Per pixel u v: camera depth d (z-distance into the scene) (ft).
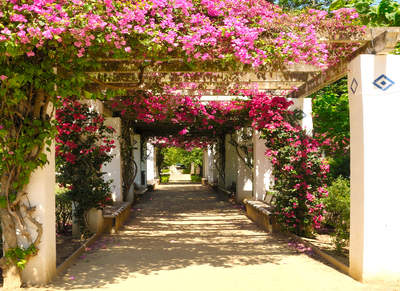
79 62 11.59
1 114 11.33
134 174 37.35
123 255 16.17
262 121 20.79
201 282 12.36
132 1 10.71
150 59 12.98
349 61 13.83
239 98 25.67
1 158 11.44
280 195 19.38
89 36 10.14
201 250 17.20
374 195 12.10
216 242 19.02
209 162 61.67
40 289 11.59
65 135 18.62
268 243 18.67
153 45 11.23
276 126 19.95
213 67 14.74
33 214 12.10
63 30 9.56
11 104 11.22
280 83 21.48
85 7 9.70
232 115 28.55
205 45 12.16
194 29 11.55
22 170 11.80
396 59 12.28
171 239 19.77
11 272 11.68
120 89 14.39
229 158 43.96
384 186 12.12
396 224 12.09
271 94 22.67
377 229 12.07
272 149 20.39
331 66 15.74
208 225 24.31
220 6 11.90
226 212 30.55
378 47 12.20
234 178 44.06
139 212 30.50
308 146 19.03
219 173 47.34
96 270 13.83
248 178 34.63
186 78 18.45
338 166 24.35
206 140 48.96
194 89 21.04
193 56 12.33
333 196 18.79
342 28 12.42
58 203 20.33
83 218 18.99
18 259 11.73
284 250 17.08
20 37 9.41
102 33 10.50
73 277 12.92
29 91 11.89
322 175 18.86
